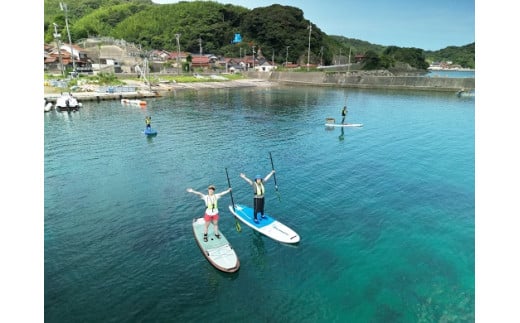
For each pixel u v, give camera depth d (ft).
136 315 34.24
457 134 123.54
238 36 560.61
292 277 40.60
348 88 330.34
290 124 140.56
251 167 81.30
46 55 337.31
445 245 48.57
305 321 33.73
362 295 37.73
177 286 38.60
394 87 312.09
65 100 164.76
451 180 75.51
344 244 48.24
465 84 274.98
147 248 46.14
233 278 40.11
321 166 83.51
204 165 82.28
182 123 138.92
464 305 36.40
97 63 368.48
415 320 34.19
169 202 60.95
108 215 55.67
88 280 39.45
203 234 48.42
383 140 113.09
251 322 33.53
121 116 151.74
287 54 523.29
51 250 45.50
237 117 156.76
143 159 86.74
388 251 46.70
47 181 70.85
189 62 431.84
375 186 70.95
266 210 58.54
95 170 77.97
